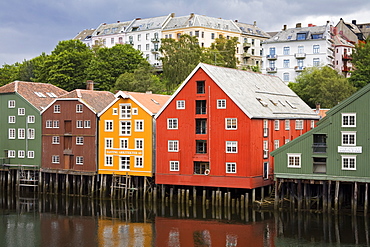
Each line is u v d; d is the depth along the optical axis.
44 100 73.00
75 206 60.75
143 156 61.75
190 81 58.25
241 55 129.88
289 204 55.56
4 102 72.81
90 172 65.38
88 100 66.94
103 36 141.62
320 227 48.03
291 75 110.56
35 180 70.19
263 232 47.38
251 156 55.28
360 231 46.47
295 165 52.47
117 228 50.47
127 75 92.88
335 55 116.25
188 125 58.28
